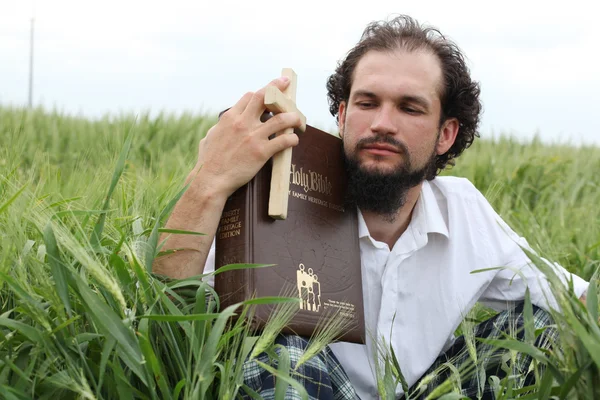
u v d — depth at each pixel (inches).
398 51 91.6
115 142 149.9
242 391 75.7
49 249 65.7
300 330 79.9
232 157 81.2
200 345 69.7
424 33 95.2
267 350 72.7
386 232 97.0
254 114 82.1
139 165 199.9
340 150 92.0
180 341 72.4
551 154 329.7
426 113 90.7
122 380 65.6
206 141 85.5
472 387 87.5
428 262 96.7
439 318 94.9
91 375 65.3
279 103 81.8
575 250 156.7
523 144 378.0
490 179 253.8
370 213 95.8
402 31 93.8
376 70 90.0
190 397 62.8
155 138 310.7
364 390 94.2
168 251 79.5
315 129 89.4
